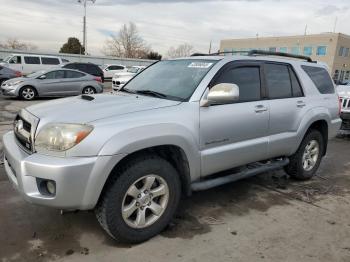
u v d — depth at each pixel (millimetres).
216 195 4449
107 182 2982
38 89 14352
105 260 2953
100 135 2820
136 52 67188
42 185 2816
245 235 3463
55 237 3262
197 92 3533
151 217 3283
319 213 4062
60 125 2842
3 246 3082
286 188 4840
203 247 3213
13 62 21594
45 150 2822
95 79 15914
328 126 5203
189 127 3346
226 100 3371
